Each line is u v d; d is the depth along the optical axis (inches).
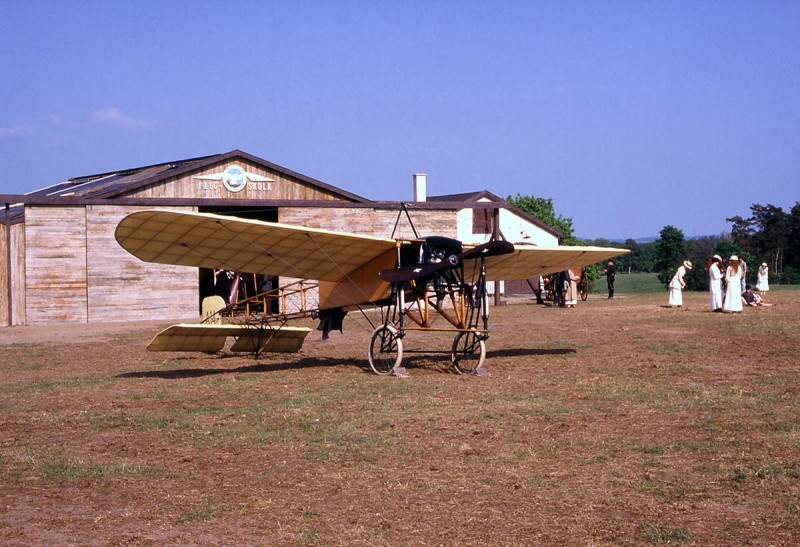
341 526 233.9
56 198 1000.9
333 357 649.0
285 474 287.9
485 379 502.9
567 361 580.7
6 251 1027.9
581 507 247.0
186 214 455.5
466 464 296.2
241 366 597.9
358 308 607.5
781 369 519.8
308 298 1080.2
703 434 336.2
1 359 657.0
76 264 1016.9
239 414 396.8
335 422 372.5
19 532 233.0
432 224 1268.5
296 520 239.6
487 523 234.5
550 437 335.9
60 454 323.0
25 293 999.0
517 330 839.7
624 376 503.2
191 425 372.8
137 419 388.2
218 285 1093.1
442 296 543.8
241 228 486.0
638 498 254.5
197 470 296.0
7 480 286.2
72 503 259.4
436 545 218.7
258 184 1150.3
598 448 316.2
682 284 1137.4
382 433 348.2
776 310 1031.6
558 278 1226.6
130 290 1043.9
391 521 237.5
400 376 517.3
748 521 231.9
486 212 1658.5
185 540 225.5
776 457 296.4
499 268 636.1
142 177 1205.7
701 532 224.7
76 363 631.2
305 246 533.3
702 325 838.5
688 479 273.1
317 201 1170.6
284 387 484.1
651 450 310.7
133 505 256.5
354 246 536.7
